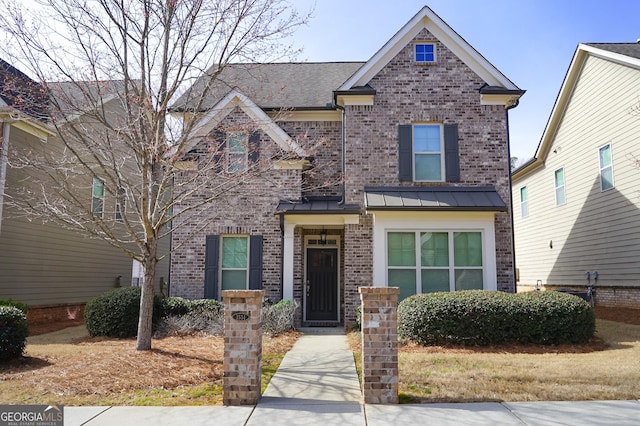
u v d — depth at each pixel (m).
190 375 7.03
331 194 13.98
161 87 8.50
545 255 20.19
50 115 8.34
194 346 9.23
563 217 18.55
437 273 11.86
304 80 16.30
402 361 7.86
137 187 9.49
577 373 6.89
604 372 6.93
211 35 8.77
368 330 5.88
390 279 11.88
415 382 6.57
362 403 5.80
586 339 9.55
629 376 6.68
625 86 14.45
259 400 5.97
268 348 9.41
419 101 13.16
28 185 13.00
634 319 12.71
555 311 9.41
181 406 5.71
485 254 11.79
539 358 8.14
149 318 8.62
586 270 16.73
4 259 12.48
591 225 16.42
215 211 12.95
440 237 12.00
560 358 8.13
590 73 16.41
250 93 12.30
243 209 13.12
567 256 18.17
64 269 15.23
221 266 13.16
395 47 13.43
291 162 13.17
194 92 11.34
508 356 8.36
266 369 7.67
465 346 9.31
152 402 5.87
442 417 5.20
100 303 11.24
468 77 13.21
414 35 13.49
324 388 6.53
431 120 13.12
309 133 14.36
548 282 19.83
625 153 14.44
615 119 14.97
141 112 8.24
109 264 18.05
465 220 11.91
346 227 12.55
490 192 12.53
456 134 12.96
